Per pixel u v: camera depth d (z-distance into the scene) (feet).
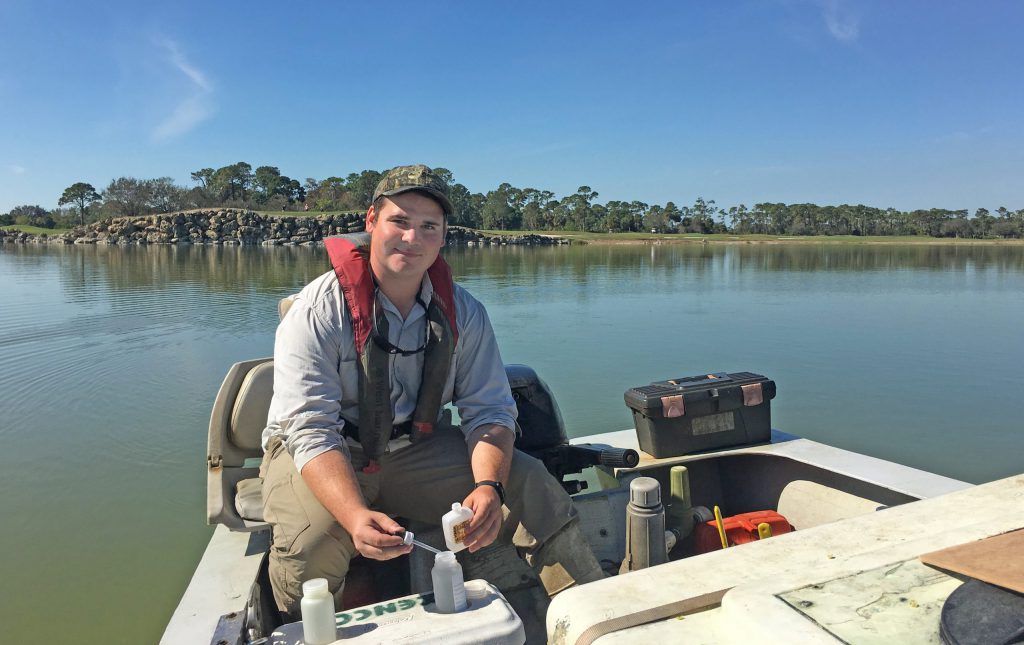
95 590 12.28
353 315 6.48
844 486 9.51
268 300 53.16
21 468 17.84
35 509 15.47
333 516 5.95
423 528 7.63
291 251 180.24
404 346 6.70
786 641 3.05
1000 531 4.09
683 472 9.17
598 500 9.05
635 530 7.02
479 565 7.51
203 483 17.08
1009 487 4.99
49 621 11.25
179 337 35.73
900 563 3.71
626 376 27.53
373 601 7.45
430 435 7.19
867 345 33.96
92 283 69.15
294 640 4.30
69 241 288.51
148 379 26.94
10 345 33.50
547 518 6.69
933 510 4.63
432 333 6.74
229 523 7.63
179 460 18.58
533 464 6.84
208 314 44.42
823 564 3.77
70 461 18.43
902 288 65.57
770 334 37.06
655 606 3.52
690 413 10.32
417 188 6.21
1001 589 3.25
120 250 181.88
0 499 15.97
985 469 17.60
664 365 29.58
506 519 6.86
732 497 10.77
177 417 22.22
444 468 7.04
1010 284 70.33
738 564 3.96
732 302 52.70
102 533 14.46
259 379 8.41
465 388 7.16
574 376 27.61
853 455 10.19
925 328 39.27
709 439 10.56
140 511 15.55
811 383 26.30
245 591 6.97
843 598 3.38
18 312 45.34
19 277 76.64
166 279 74.95
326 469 5.95
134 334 36.58
